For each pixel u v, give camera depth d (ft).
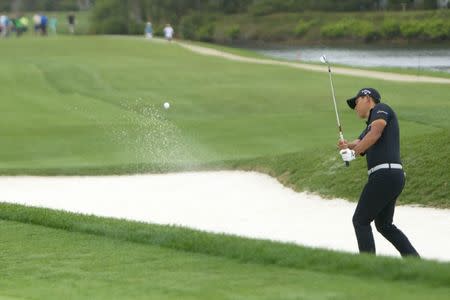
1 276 102.37
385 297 85.15
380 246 136.26
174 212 172.96
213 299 87.61
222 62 574.56
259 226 156.35
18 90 418.72
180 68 522.47
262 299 86.69
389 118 114.11
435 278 90.84
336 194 179.11
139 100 384.06
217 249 110.01
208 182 204.54
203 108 365.20
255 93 399.24
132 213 173.37
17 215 139.54
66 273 103.14
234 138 275.18
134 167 222.69
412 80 454.40
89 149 260.62
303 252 103.35
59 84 442.09
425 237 141.18
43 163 238.89
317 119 307.17
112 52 654.53
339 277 94.12
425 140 191.83
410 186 170.81
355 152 112.98
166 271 101.55
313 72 503.61
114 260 109.19
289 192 188.75
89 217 136.56
